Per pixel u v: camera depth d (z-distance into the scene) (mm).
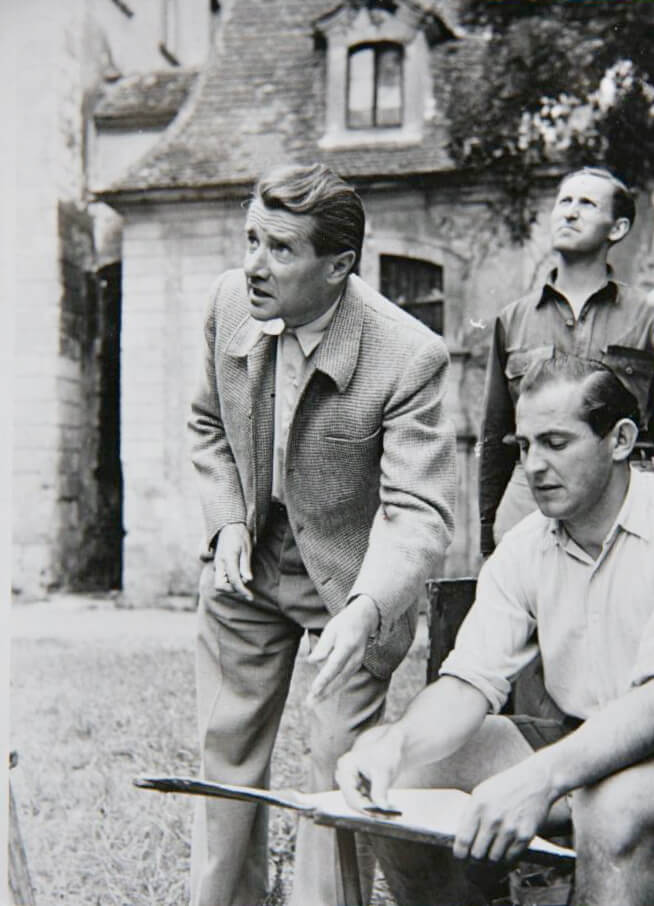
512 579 2416
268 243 2490
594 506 2299
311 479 2676
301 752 4543
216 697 2875
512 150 10469
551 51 9828
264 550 2838
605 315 3678
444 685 2322
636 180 9500
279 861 3244
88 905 3166
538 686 3154
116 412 12703
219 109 11797
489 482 3832
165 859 3484
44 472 12062
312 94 11617
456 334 10961
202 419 2941
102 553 12688
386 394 2621
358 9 11250
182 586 11492
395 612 2469
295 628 2904
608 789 2002
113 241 12750
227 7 12617
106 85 12914
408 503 2559
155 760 4652
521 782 1994
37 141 12039
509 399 3791
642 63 9297
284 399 2709
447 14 11094
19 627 9586
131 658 7594
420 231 11062
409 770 2266
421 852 2199
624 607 2303
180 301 11664
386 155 11086
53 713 5652
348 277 2721
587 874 2000
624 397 2234
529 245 10742
